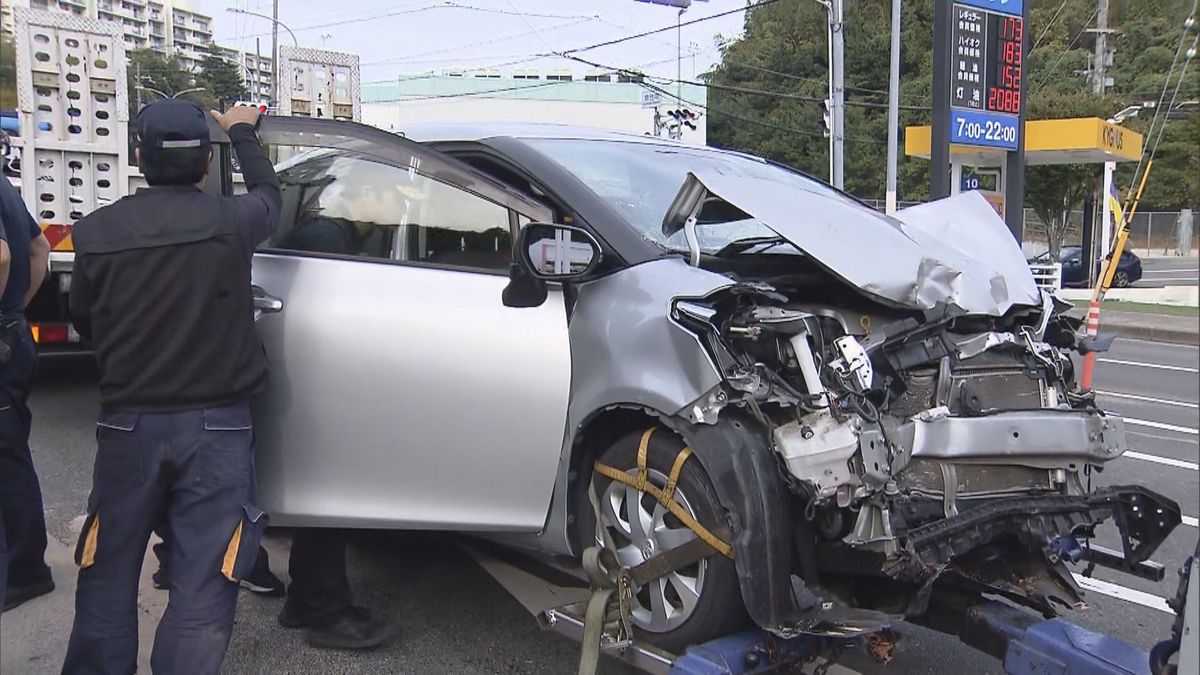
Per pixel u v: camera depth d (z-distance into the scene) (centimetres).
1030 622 294
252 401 329
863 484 271
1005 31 1527
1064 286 2722
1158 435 794
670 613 309
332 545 360
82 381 825
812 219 317
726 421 287
